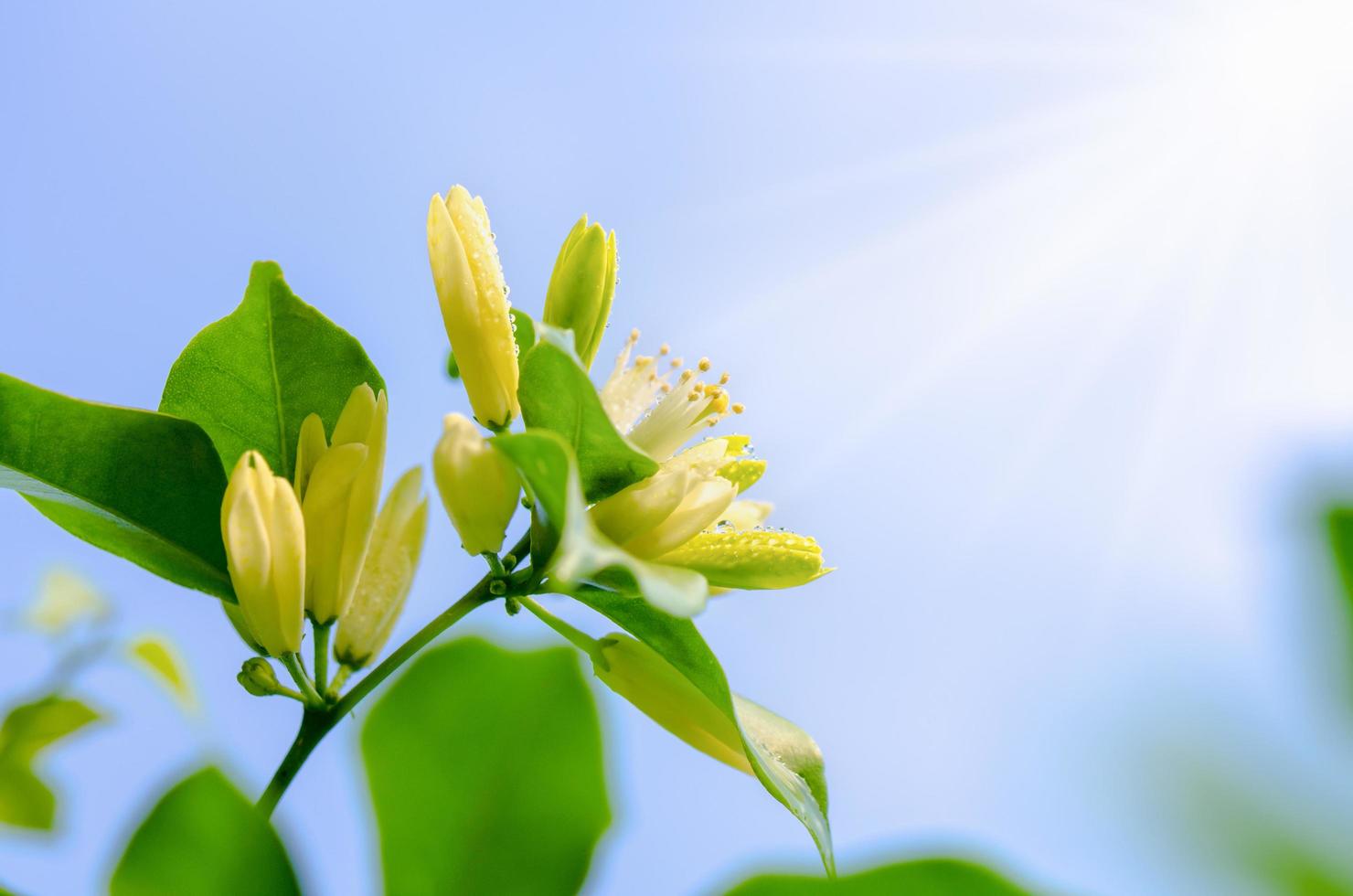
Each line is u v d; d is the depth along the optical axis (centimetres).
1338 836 10
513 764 18
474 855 18
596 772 18
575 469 19
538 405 20
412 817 18
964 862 12
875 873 12
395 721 18
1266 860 9
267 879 17
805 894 14
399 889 18
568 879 18
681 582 20
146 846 16
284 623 20
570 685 18
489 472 20
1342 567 11
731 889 14
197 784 16
